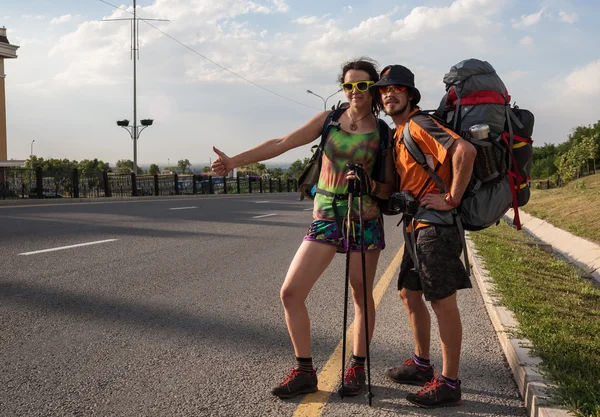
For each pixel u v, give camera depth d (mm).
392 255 9242
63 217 13688
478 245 9242
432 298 3170
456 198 3049
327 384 3680
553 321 4684
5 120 27078
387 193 3482
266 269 7582
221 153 3482
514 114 3168
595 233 12812
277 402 3389
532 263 7969
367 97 3375
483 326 5188
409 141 3172
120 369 3863
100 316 5094
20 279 6434
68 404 3293
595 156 41719
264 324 5023
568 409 2924
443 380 3355
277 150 3529
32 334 4527
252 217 15453
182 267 7547
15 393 3422
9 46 26516
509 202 3207
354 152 3396
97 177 25812
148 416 3166
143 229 11602
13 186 21062
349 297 6211
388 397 3490
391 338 4746
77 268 7188
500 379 3838
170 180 32844
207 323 5008
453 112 3193
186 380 3703
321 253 3443
